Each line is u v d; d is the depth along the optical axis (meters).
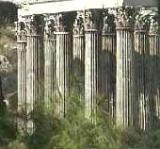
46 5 51.62
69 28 49.06
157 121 40.81
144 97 41.91
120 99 41.16
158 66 42.59
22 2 55.66
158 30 41.88
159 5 41.75
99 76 43.78
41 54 53.66
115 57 44.22
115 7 42.31
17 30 57.41
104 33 44.25
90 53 43.94
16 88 73.06
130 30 41.75
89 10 44.31
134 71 41.94
